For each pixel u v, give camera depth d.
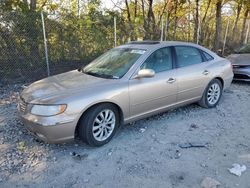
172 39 12.47
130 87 3.87
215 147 3.77
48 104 3.30
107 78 3.96
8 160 3.38
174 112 5.11
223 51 14.82
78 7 10.91
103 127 3.71
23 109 3.58
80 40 8.48
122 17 10.42
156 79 4.18
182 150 3.67
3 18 7.03
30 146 3.72
